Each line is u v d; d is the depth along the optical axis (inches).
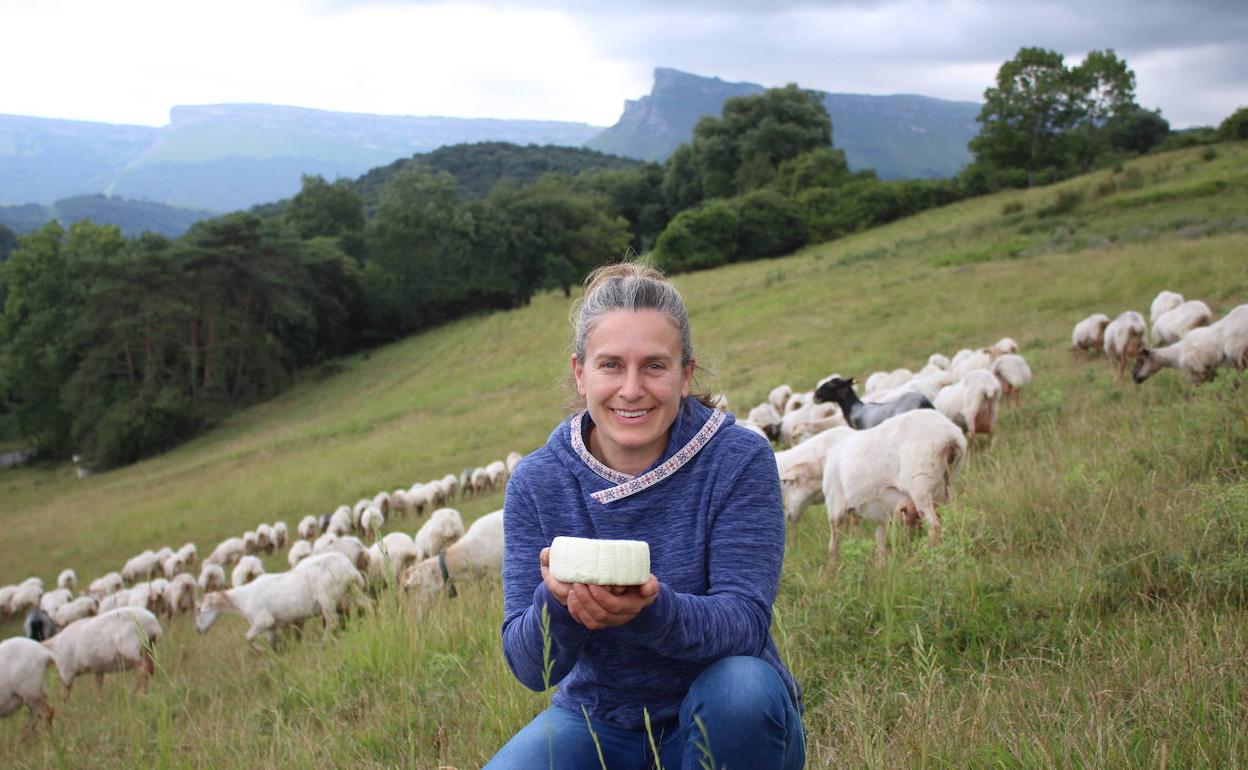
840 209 2994.6
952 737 130.0
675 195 4419.3
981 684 150.3
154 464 1936.5
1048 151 3297.2
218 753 202.4
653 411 96.8
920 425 265.7
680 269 2861.7
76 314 2578.7
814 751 139.9
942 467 261.0
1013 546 229.1
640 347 95.4
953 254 1562.5
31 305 2696.9
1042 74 3312.0
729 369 1080.2
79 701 405.4
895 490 266.4
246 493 1111.6
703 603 88.1
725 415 102.1
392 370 2365.9
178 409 2188.7
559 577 80.6
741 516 96.0
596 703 100.6
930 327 1032.8
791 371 978.1
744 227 2901.1
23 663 362.0
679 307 98.7
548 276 3417.8
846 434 346.6
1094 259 1179.9
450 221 3302.2
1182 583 181.6
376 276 3307.1
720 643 88.4
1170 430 297.1
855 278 1556.3
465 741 171.9
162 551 880.3
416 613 284.7
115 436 2142.0
